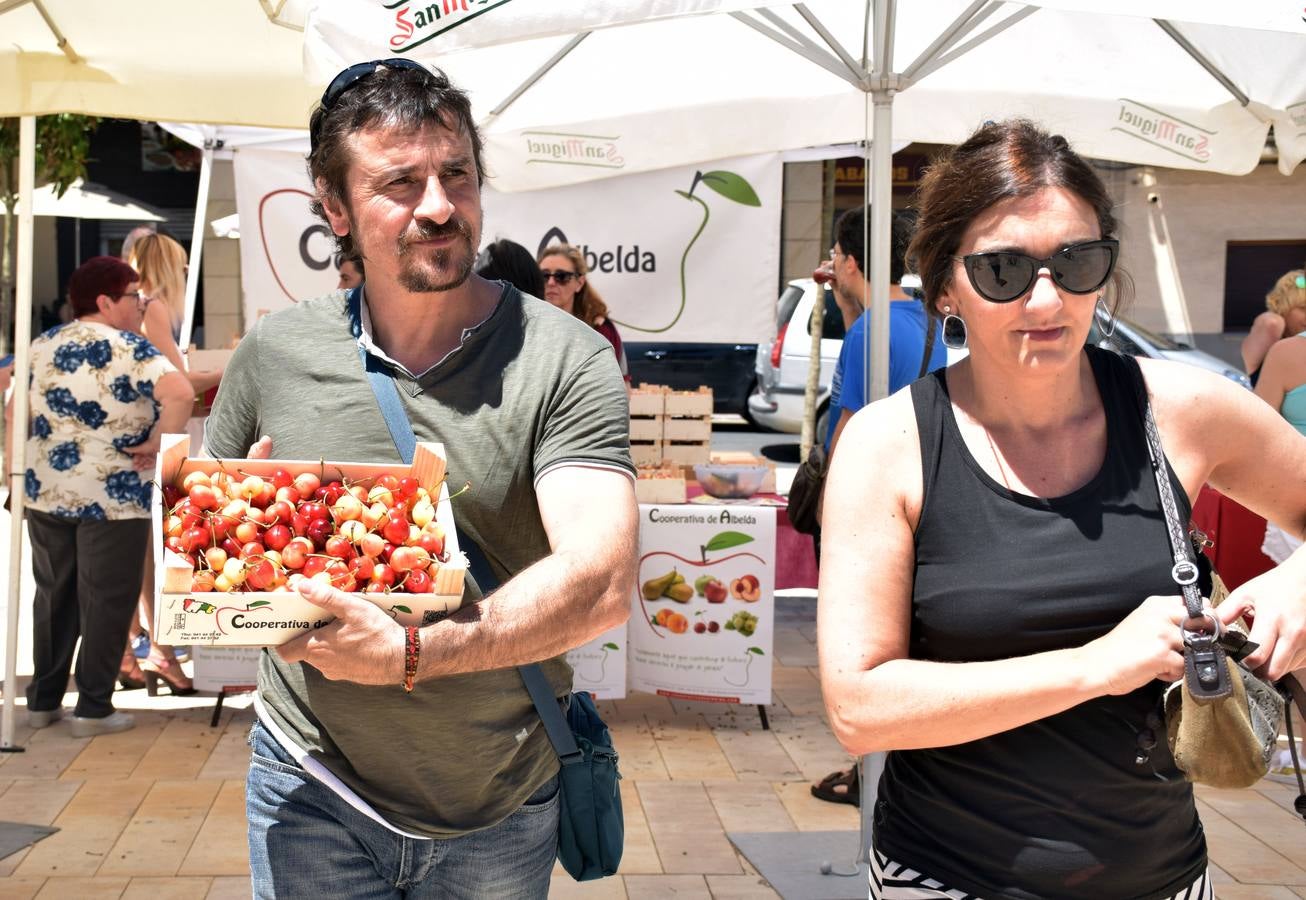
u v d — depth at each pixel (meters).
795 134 5.75
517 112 5.56
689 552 5.30
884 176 3.74
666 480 5.37
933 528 1.78
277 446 2.06
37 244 17.03
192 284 7.37
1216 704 1.55
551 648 1.81
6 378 5.66
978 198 1.75
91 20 4.49
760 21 3.76
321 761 2.00
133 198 15.78
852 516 1.80
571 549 1.84
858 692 1.70
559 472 1.94
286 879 2.02
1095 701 1.74
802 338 12.92
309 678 2.00
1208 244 17.44
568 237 7.14
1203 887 1.82
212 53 4.66
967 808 1.77
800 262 15.17
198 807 4.49
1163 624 1.57
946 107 5.26
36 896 3.75
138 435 5.16
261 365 2.11
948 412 1.83
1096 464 1.79
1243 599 1.70
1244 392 1.88
